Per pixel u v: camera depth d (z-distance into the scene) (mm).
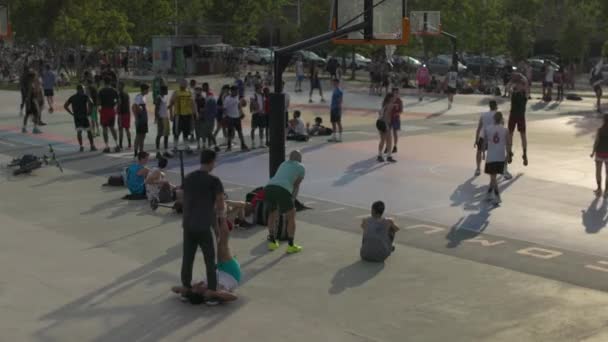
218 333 7812
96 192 15117
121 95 20453
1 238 11625
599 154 14898
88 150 20781
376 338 7691
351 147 21547
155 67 55000
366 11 13602
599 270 10117
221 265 8914
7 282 9461
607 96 41812
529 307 8617
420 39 54469
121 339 7645
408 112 32094
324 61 59469
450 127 26688
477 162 17250
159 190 13930
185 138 20156
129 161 18891
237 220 12258
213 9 64688
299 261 10453
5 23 24531
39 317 8258
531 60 54656
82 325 8023
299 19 67562
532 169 18125
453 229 12383
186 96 19891
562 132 25281
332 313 8414
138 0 56031
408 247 11219
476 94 41781
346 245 11305
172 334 7781
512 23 54844
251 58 65438
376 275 9812
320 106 34000
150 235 11820
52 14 49156
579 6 55844
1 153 20156
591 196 15102
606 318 8273
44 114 29562
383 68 40594
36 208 13695
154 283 9453
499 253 10922
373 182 16422
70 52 60406
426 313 8414
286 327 7984
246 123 27734
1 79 50250
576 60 61031
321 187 15859
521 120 18219
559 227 12602
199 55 55344
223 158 19719
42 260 10453
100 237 11695
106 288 9250
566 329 7945
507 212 13680
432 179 16781
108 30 51281
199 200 8555
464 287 9336
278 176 10859
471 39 52812
